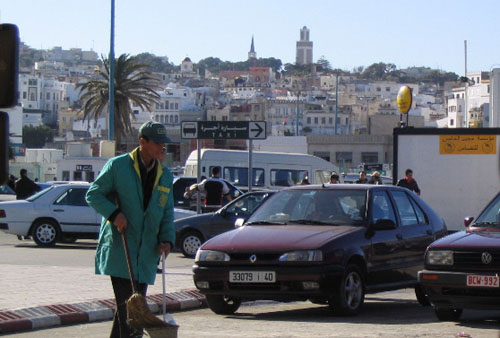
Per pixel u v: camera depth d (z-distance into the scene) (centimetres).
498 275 1057
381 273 1234
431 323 1109
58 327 1098
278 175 3475
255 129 2312
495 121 8244
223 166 3419
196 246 2052
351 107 19412
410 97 2916
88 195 754
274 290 1130
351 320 1138
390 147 10006
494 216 1203
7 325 1046
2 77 574
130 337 756
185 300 1305
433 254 1109
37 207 2334
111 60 4428
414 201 1379
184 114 18475
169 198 773
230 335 986
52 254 2089
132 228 754
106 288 1369
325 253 1130
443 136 2608
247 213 2033
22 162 8538
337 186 1298
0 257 2000
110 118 4538
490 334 1003
